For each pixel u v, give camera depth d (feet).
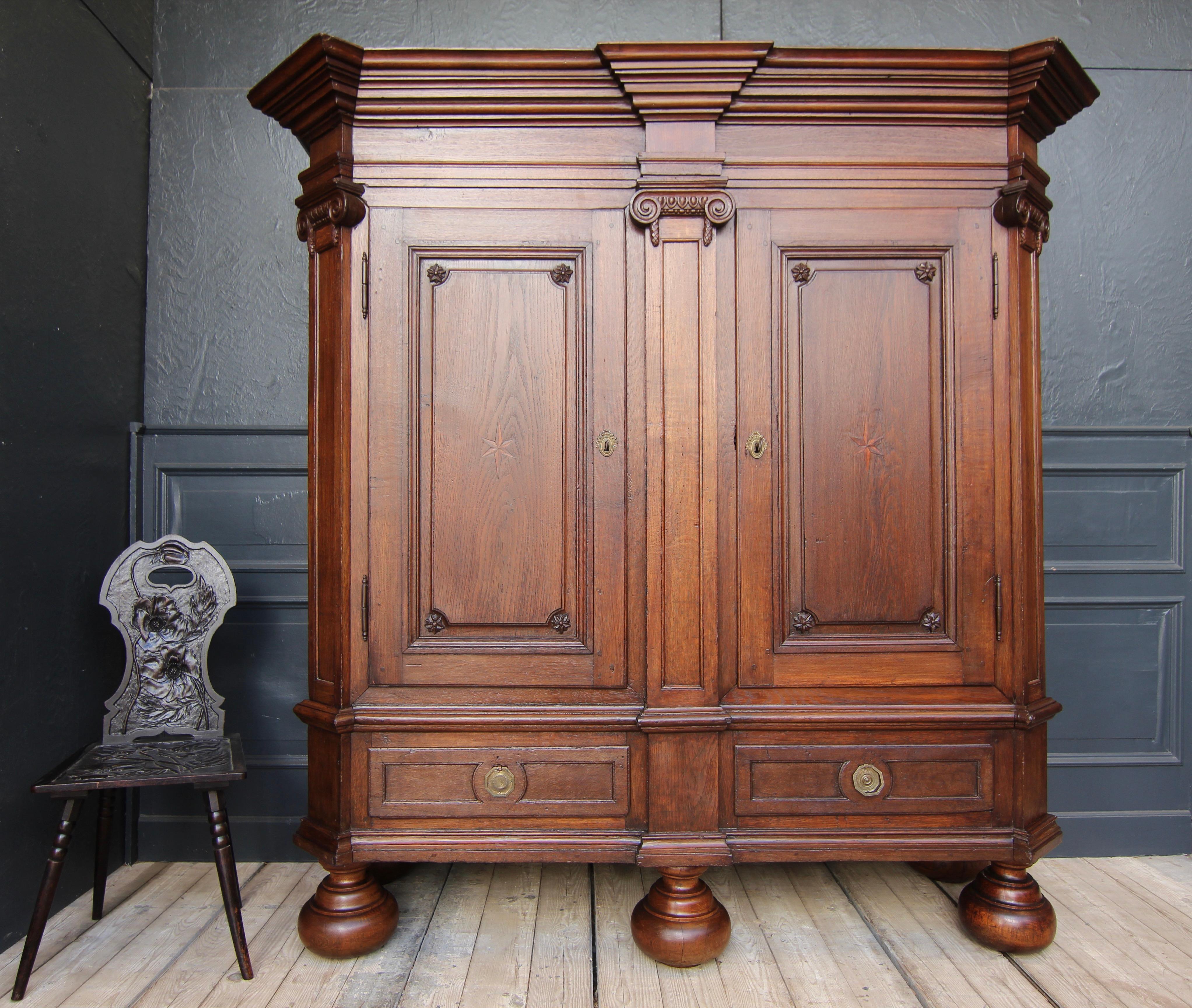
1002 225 5.49
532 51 5.18
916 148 5.51
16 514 5.77
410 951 5.58
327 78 5.23
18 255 5.81
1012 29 7.64
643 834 5.30
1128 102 7.58
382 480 5.40
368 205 5.43
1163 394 7.54
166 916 6.13
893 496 5.47
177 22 7.55
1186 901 6.39
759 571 5.41
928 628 5.45
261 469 7.38
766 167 5.46
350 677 5.36
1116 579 7.46
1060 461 7.44
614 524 5.40
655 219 5.37
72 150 6.41
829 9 7.68
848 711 5.34
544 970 5.34
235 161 7.54
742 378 5.43
